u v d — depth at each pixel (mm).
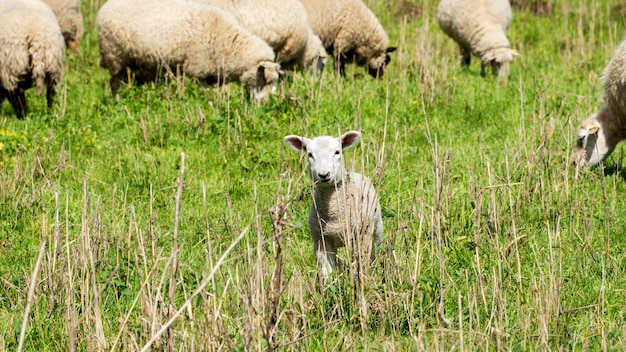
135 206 16281
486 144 20125
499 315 10867
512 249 12930
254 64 26234
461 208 15172
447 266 12938
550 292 11148
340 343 10438
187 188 16938
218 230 14766
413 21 40188
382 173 12422
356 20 31594
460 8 33375
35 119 22672
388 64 33906
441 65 29203
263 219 15180
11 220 15352
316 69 29438
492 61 32250
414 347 10570
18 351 8289
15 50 22938
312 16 31078
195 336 10391
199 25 25453
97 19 26109
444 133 21125
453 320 11383
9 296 12312
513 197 15523
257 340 9789
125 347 10109
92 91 27062
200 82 25953
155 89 23828
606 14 39094
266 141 20297
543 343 10156
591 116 19172
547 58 33656
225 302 11086
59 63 23703
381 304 10961
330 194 12703
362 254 11492
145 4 25391
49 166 18453
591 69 29203
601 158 18984
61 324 11406
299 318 10969
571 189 15977
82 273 11531
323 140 12719
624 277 12781
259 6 28219
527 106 23094
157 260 10102
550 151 17203
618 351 10312
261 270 10039
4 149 19125
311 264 13344
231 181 17672
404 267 12055
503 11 34344
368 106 22953
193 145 20016
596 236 14305
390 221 14203
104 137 20797
